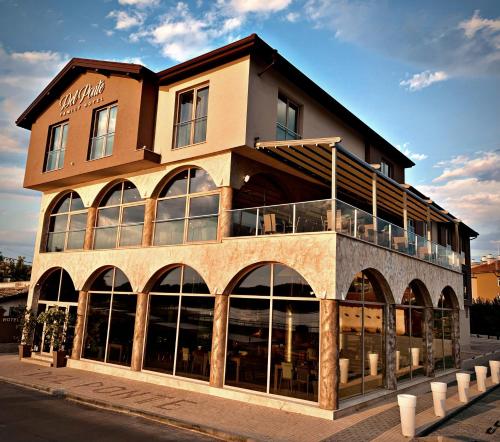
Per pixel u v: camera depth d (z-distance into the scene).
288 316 11.80
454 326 20.22
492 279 52.78
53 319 17.14
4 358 18.88
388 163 23.58
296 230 11.95
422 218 21.30
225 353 12.88
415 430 9.63
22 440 8.38
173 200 15.55
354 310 12.27
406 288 15.52
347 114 18.47
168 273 15.04
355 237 12.05
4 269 43.19
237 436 8.97
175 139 15.45
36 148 20.08
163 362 14.38
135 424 9.86
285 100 15.73
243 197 14.73
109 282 16.86
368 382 12.73
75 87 18.83
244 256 12.72
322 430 9.47
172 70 15.29
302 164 14.65
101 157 16.69
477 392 14.35
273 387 11.70
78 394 12.32
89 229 18.11
